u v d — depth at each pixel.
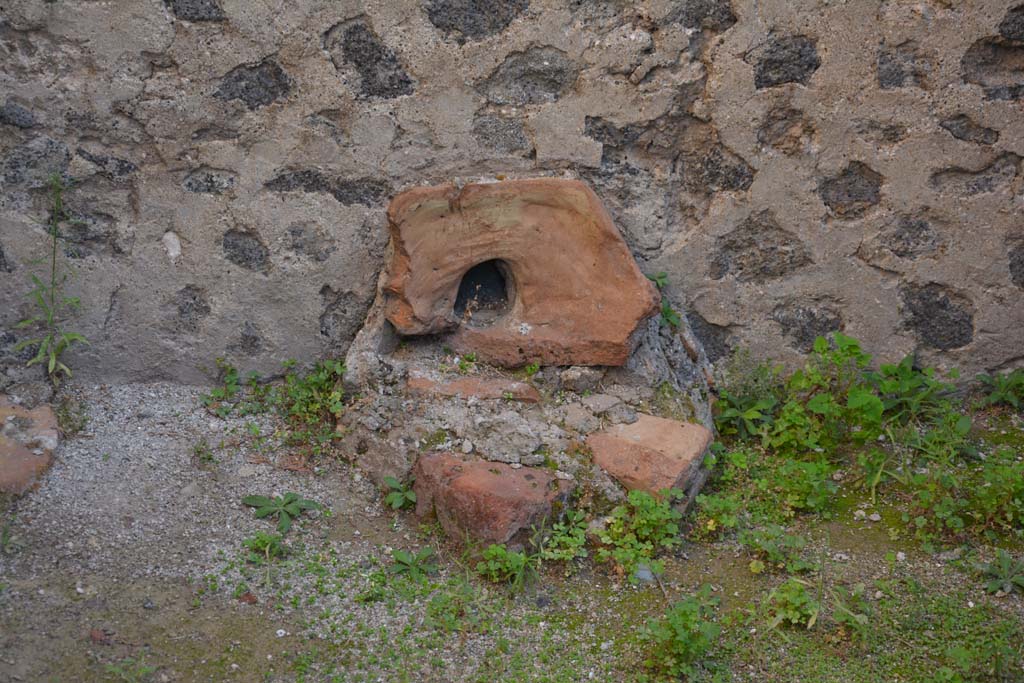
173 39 4.11
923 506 3.95
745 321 4.62
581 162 4.41
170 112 4.18
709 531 3.90
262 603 3.40
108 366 4.42
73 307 4.33
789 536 3.76
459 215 4.21
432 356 4.34
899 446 4.40
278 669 3.17
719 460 4.29
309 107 4.25
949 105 4.38
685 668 3.27
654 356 4.35
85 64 4.12
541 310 4.30
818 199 4.48
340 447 4.15
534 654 3.35
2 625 3.18
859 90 4.37
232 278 4.38
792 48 4.33
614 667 3.32
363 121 4.28
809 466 4.05
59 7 4.04
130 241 4.31
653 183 4.48
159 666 3.12
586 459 3.96
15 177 4.19
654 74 4.34
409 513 3.88
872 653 3.41
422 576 3.59
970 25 4.30
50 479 3.80
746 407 4.54
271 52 4.16
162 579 3.43
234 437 4.19
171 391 4.44
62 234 4.28
